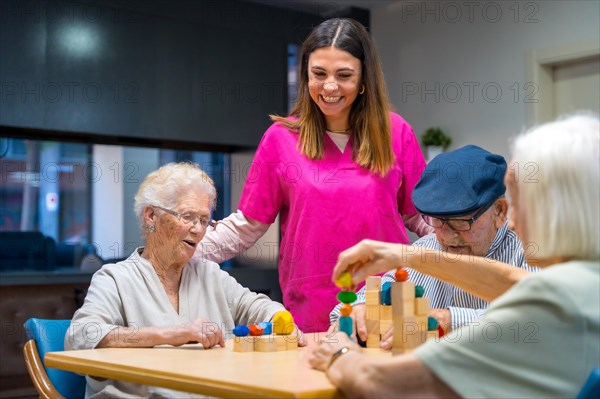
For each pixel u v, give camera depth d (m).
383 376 1.09
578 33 4.09
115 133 4.13
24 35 3.87
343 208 2.11
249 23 4.58
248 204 2.21
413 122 4.93
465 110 4.62
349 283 1.40
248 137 4.59
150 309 1.75
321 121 2.16
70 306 3.96
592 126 1.17
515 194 1.21
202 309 1.83
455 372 1.08
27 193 5.42
